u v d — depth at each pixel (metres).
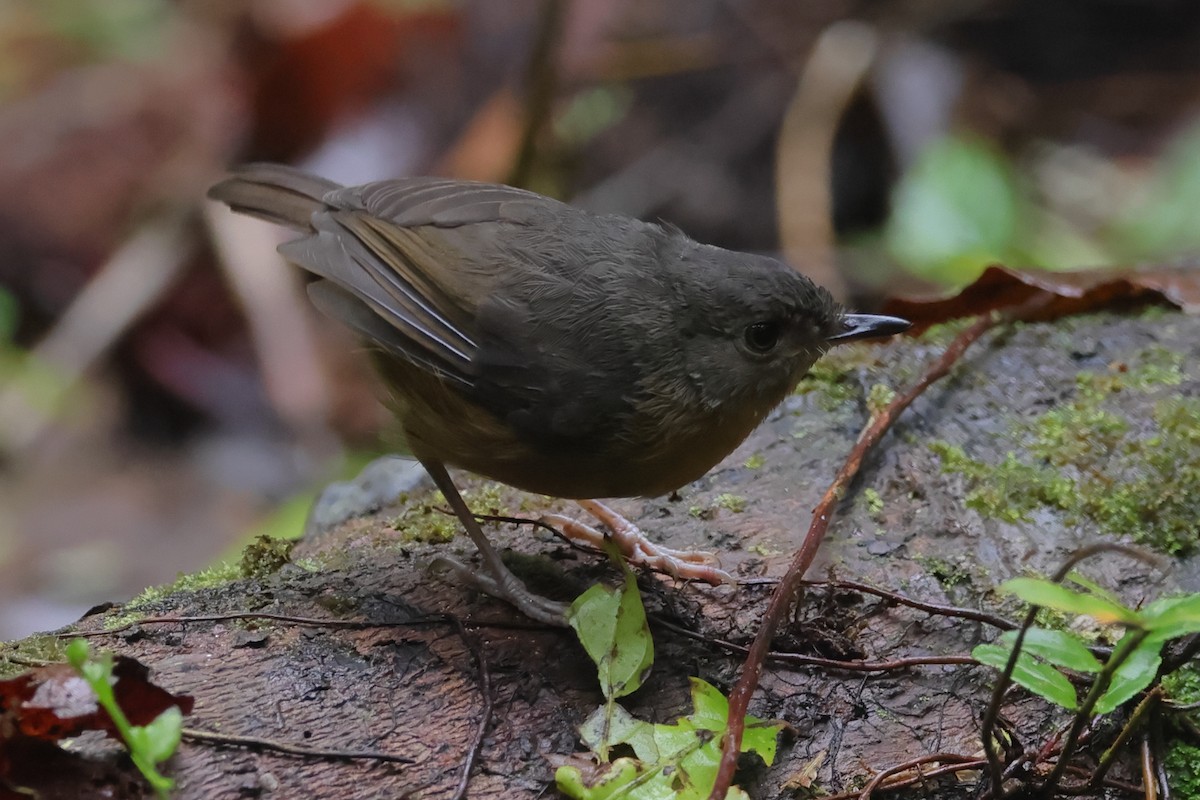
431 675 6.50
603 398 6.91
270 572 7.50
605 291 7.05
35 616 13.48
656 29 17.55
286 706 6.20
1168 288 9.89
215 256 16.33
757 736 6.04
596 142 16.83
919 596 7.17
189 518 14.73
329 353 15.41
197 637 6.64
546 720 6.30
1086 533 7.64
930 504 7.88
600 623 6.36
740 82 17.27
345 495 9.09
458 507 7.37
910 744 6.39
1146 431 8.36
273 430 15.75
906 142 16.22
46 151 17.05
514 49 16.75
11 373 15.73
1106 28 18.33
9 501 14.88
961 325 9.79
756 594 7.20
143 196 16.72
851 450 8.44
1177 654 6.55
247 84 16.47
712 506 8.07
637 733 6.04
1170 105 17.83
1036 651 5.28
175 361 16.06
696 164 16.73
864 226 16.69
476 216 7.55
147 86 17.61
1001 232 14.73
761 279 7.03
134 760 5.22
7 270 16.39
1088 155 17.42
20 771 5.49
